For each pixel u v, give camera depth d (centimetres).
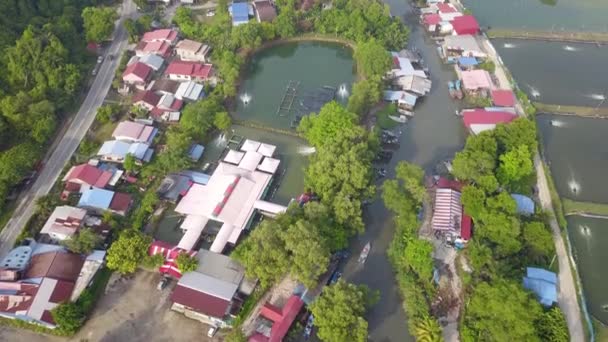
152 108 11125
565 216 9125
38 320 7156
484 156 8994
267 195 9562
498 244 8062
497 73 12594
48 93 10856
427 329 7075
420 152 10562
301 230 7575
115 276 8062
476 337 6988
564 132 10988
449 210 8731
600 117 11331
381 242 8819
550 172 9969
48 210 8769
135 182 9562
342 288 7056
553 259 8156
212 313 7350
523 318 6488
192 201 9125
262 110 11669
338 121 9819
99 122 10888
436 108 11756
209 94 11750
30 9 12862
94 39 12794
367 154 9288
